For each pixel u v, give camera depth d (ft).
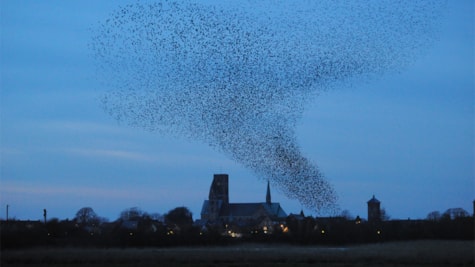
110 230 467.93
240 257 362.33
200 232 501.15
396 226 495.41
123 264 334.85
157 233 469.57
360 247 437.58
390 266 323.37
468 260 339.98
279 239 495.41
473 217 484.74
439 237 460.55
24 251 368.07
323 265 328.90
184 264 335.88
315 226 484.33
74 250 386.52
